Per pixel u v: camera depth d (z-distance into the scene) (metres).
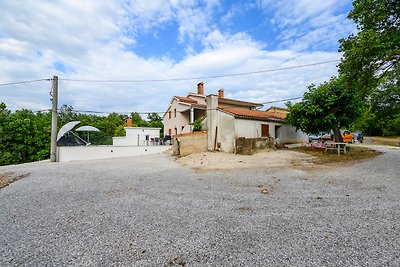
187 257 3.13
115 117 55.34
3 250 3.50
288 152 15.11
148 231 4.01
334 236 3.60
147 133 30.45
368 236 3.57
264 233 3.79
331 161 11.73
